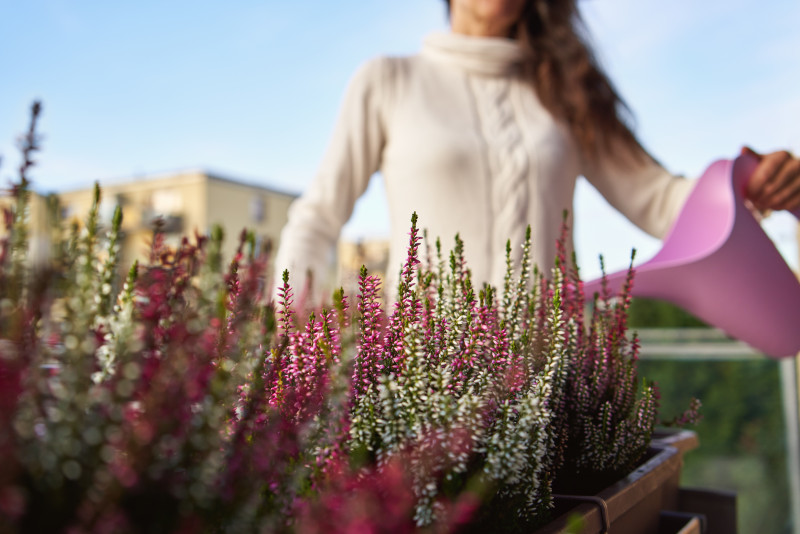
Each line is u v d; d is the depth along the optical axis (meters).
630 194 2.01
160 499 0.42
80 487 0.41
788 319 1.56
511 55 1.92
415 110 1.86
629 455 1.03
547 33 1.96
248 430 0.51
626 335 1.05
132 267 0.47
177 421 0.42
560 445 0.85
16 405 0.40
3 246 0.46
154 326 0.46
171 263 0.49
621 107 1.97
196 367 0.45
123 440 0.41
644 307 6.49
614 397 1.01
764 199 1.64
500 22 1.97
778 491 3.88
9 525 0.38
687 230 1.62
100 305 0.46
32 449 0.41
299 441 0.56
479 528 0.62
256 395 0.52
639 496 0.91
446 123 1.82
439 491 0.59
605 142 1.96
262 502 0.52
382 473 0.58
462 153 1.75
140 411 0.42
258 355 0.52
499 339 0.72
